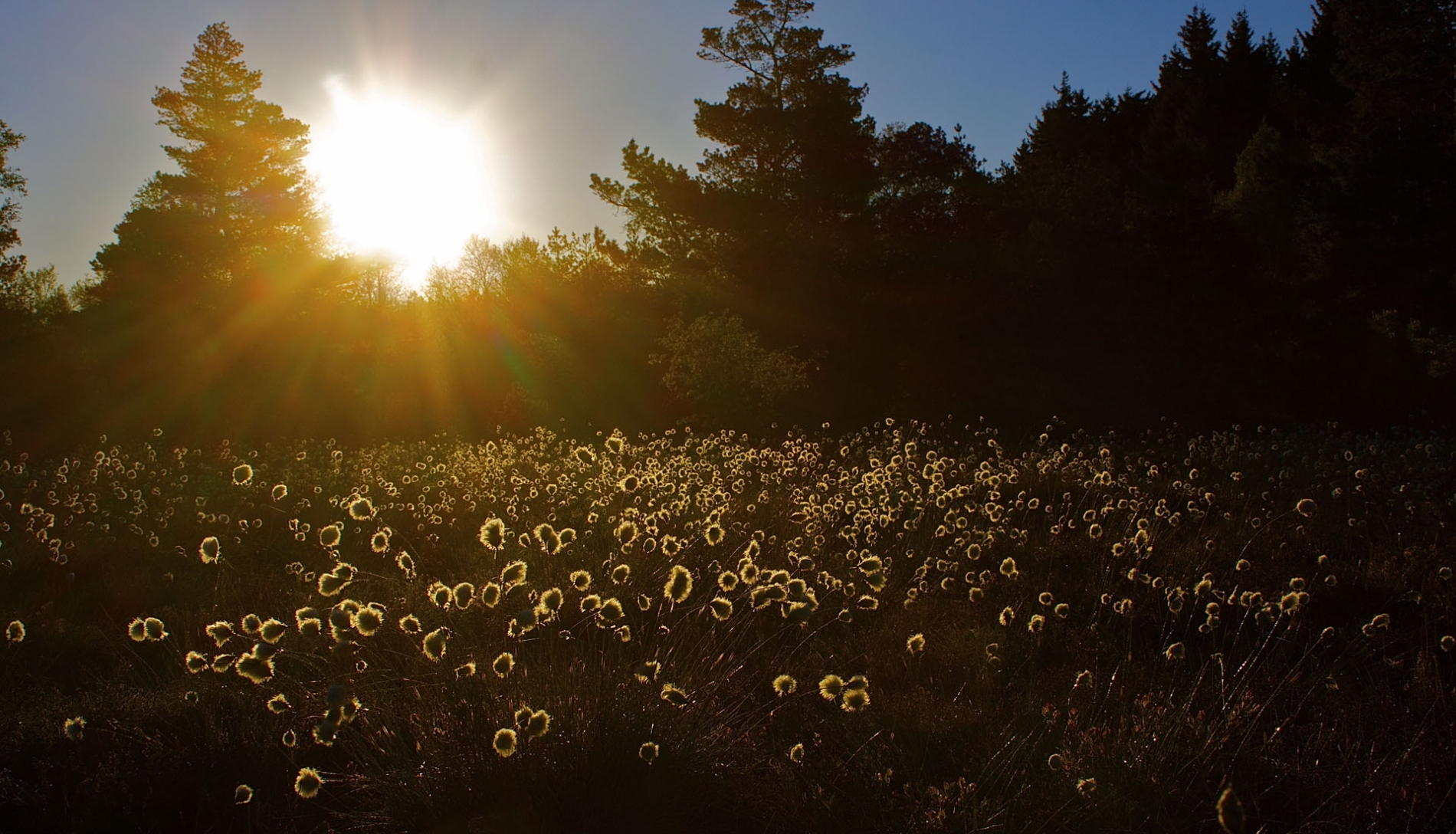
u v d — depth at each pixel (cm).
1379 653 442
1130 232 2628
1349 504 729
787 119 2908
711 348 2139
